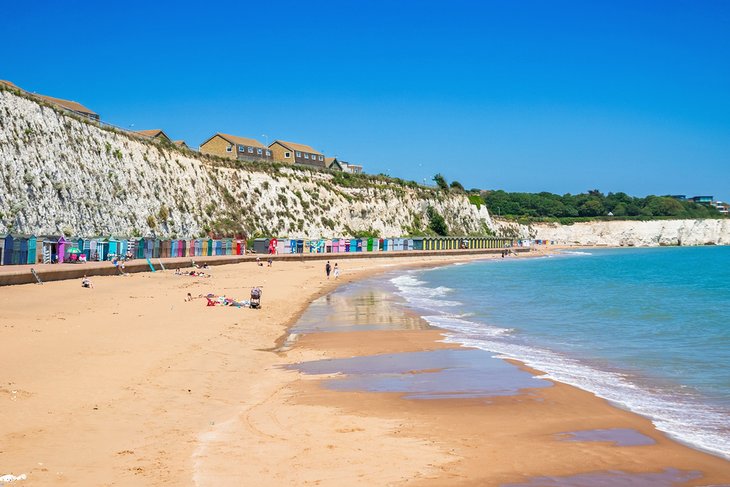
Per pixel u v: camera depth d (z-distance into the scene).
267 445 12.69
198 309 33.72
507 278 72.81
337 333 30.14
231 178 104.25
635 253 176.12
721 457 12.70
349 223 126.38
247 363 21.81
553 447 13.16
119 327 26.08
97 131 78.38
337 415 15.43
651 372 20.97
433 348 25.89
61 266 49.50
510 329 31.62
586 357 23.81
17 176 61.88
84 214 68.69
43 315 27.61
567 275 78.56
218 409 15.45
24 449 11.48
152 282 47.81
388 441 13.30
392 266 97.69
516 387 18.73
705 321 34.59
